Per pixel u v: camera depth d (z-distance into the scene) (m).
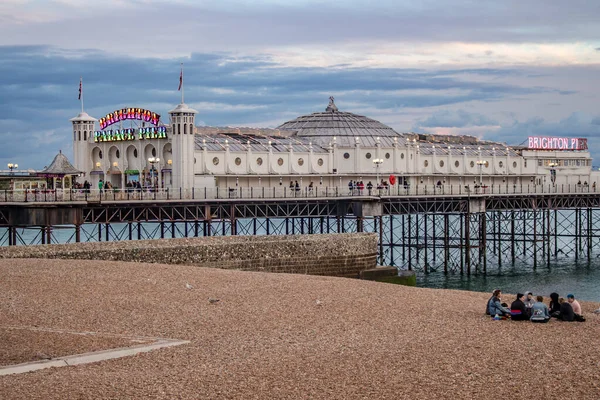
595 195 143.75
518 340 40.12
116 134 114.06
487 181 146.75
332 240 82.12
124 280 55.84
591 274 115.50
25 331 40.62
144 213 92.94
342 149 127.88
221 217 98.94
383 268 85.25
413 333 41.97
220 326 43.38
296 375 33.34
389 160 131.50
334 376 33.22
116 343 38.84
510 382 32.44
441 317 46.81
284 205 105.94
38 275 56.03
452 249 144.25
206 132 128.88
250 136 127.50
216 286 55.59
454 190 131.75
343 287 57.22
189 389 31.22
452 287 102.50
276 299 51.44
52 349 37.34
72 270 58.59
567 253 139.25
